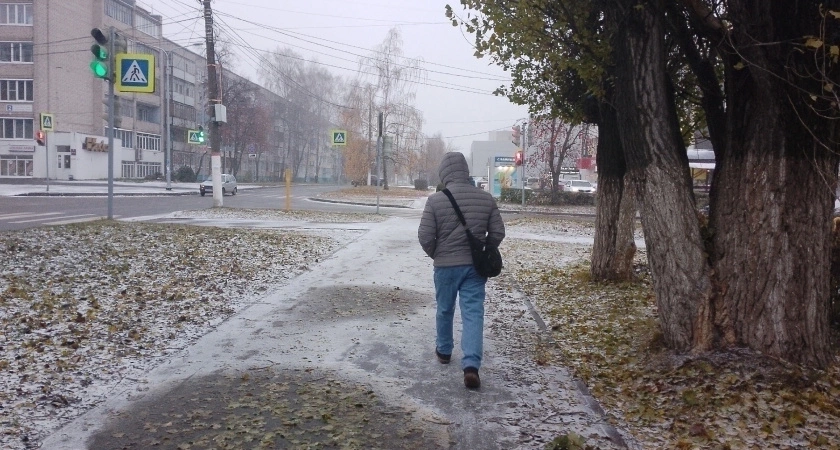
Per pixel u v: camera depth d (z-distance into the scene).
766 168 5.67
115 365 6.26
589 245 18.11
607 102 9.15
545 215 33.66
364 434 4.77
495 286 11.17
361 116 54.91
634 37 6.15
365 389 5.73
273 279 11.09
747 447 4.52
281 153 106.56
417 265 12.98
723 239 5.92
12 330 7.12
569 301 9.84
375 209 34.16
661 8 6.09
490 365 6.55
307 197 47.31
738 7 5.55
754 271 5.70
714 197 6.19
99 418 5.01
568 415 5.25
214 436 4.68
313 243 16.19
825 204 5.70
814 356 5.64
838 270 6.93
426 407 5.38
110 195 18.61
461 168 6.34
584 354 6.92
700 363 5.70
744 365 5.57
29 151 64.12
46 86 63.28
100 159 69.56
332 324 8.05
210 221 22.41
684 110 9.50
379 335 7.56
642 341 6.89
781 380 5.38
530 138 46.00
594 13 8.53
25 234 14.70
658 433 4.89
